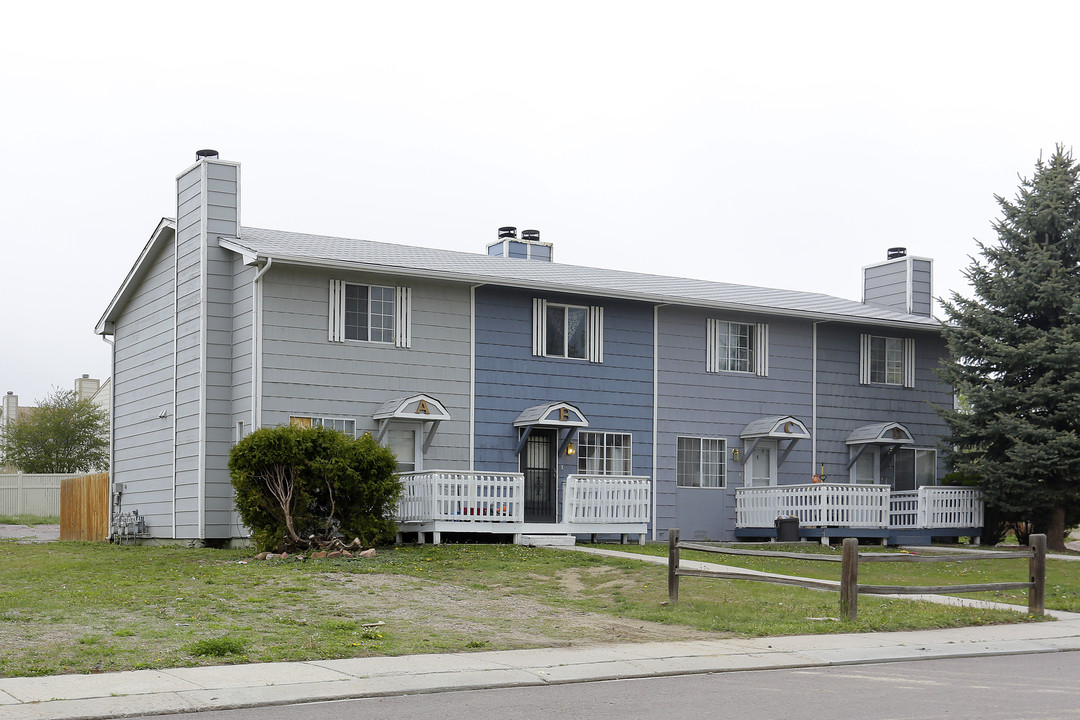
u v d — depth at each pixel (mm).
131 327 29312
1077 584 20203
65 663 10578
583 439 26891
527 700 9555
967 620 15188
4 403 67438
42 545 27203
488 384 25688
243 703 9133
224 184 24766
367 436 21641
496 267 27375
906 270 34281
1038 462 26672
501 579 18188
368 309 24484
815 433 30109
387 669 10773
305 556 19891
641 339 27906
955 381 28625
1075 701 9633
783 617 14961
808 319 29953
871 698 9719
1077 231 27562
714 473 28625
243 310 23859
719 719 8719
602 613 15305
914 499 28406
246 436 21391
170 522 25594
